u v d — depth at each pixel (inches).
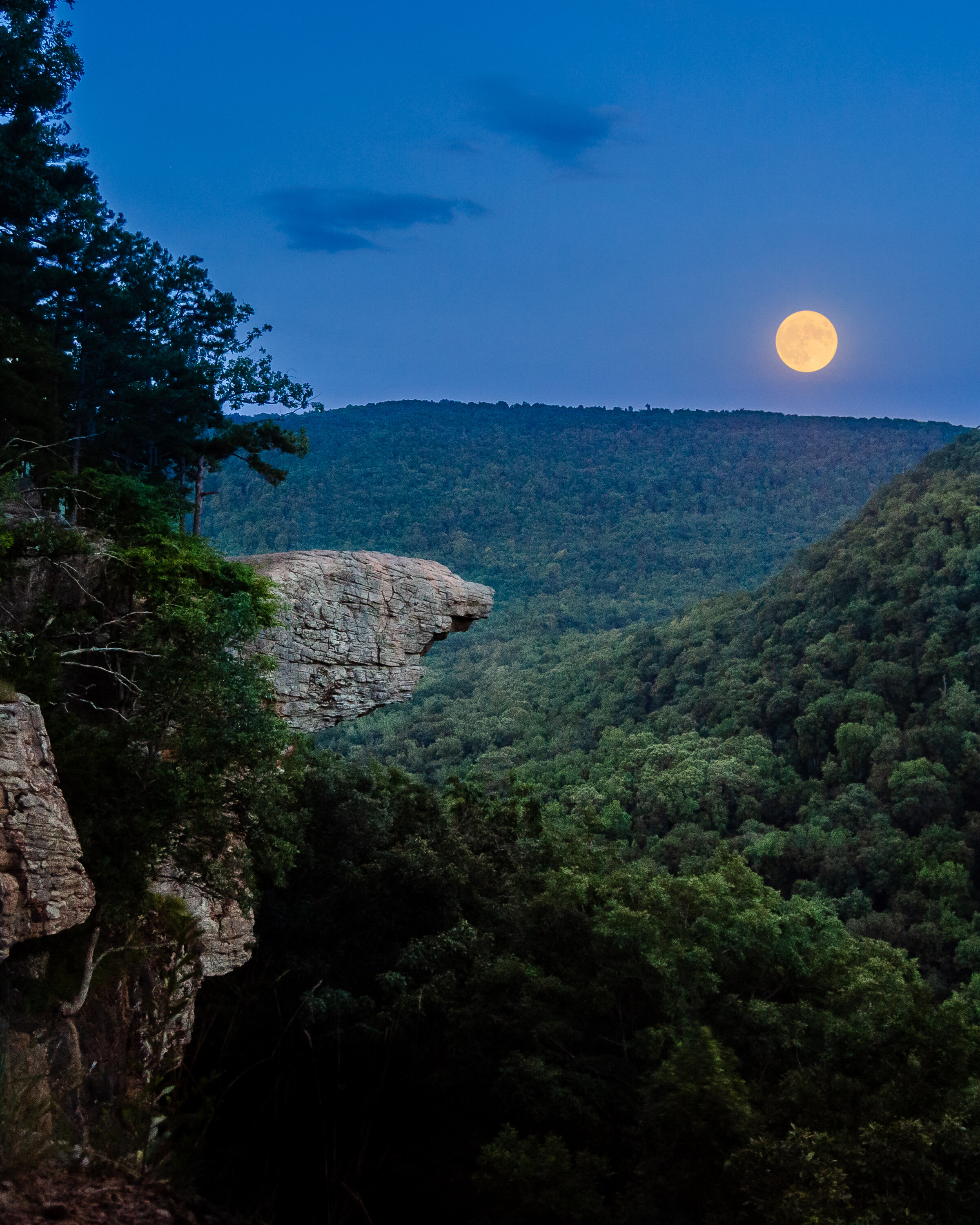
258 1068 796.0
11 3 989.2
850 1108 730.8
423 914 1210.0
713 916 1028.5
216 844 541.3
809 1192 537.0
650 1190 594.6
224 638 552.7
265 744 531.5
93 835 465.7
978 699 3410.4
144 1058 466.3
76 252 1027.9
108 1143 219.1
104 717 619.5
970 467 4645.7
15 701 412.5
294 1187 371.2
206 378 1127.6
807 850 2940.5
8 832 381.4
